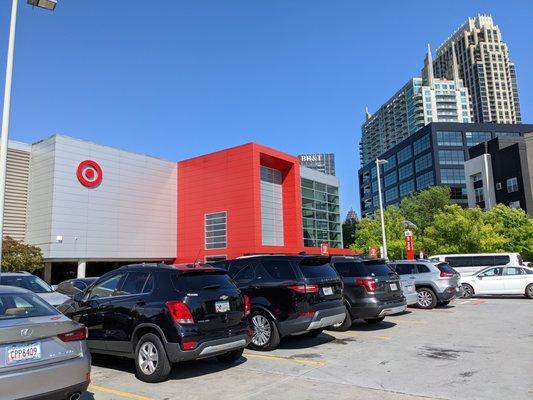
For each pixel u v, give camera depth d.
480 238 40.09
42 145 29.34
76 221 29.03
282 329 9.32
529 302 19.67
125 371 8.08
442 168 103.69
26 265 24.86
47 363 5.13
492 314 15.28
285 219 38.16
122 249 31.73
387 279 12.03
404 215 62.50
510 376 7.13
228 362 8.49
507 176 61.19
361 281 11.68
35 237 28.53
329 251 40.91
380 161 39.31
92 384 7.24
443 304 18.66
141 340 7.47
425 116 168.12
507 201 61.03
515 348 9.34
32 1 14.12
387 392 6.43
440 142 105.12
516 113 186.25
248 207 32.81
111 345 7.91
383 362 8.29
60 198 28.30
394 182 125.81
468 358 8.48
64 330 5.41
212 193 34.84
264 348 9.55
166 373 7.18
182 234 36.00
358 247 53.72
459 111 169.38
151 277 7.88
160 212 35.16
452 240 41.62
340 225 46.44
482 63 187.00
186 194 36.31
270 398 6.30
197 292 7.53
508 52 195.25
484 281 22.77
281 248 34.88
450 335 11.09
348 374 7.49
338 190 47.03
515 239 42.50
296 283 9.38
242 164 33.56
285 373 7.67
